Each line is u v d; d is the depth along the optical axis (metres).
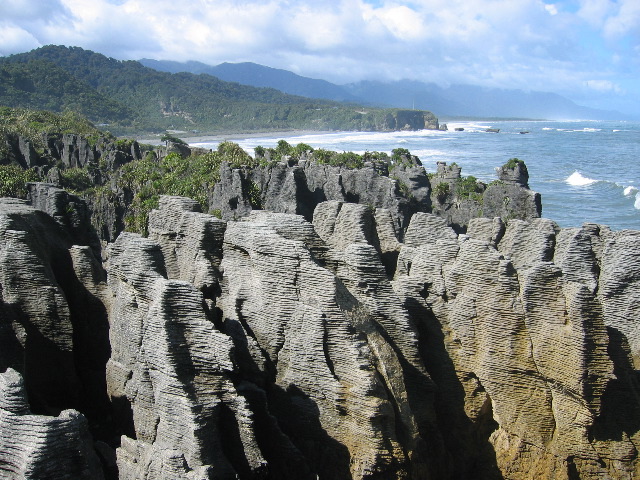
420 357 19.05
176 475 13.51
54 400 20.14
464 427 19.64
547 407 18.75
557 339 18.28
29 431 12.11
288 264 17.42
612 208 98.00
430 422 18.98
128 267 17.17
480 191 56.62
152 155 79.00
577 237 22.70
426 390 18.97
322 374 16.83
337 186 49.59
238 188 49.56
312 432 17.09
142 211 53.91
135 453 15.58
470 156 181.00
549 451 18.70
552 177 135.12
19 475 12.03
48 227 24.39
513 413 19.00
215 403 15.00
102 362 21.55
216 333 15.32
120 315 17.91
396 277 21.97
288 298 17.48
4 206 23.66
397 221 49.16
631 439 18.77
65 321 20.00
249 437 15.15
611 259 22.33
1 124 93.00
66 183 64.88
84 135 92.25
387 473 16.42
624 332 21.66
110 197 58.38
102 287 21.84
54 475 12.10
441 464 19.20
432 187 60.06
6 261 19.44
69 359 20.19
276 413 17.55
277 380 17.73
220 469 14.80
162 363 15.16
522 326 18.66
